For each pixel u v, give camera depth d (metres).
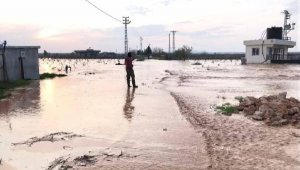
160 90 22.33
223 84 27.70
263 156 8.71
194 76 37.22
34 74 29.94
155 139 10.23
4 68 26.86
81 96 19.05
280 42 67.75
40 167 7.96
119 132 10.98
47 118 12.96
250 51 70.81
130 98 18.28
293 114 13.06
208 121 12.62
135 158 8.62
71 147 9.45
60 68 62.47
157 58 125.88
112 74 40.56
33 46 29.44
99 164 8.21
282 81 30.81
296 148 9.34
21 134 10.66
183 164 8.19
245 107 14.55
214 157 8.64
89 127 11.59
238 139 10.21
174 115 13.71
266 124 12.10
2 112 14.12
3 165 8.03
